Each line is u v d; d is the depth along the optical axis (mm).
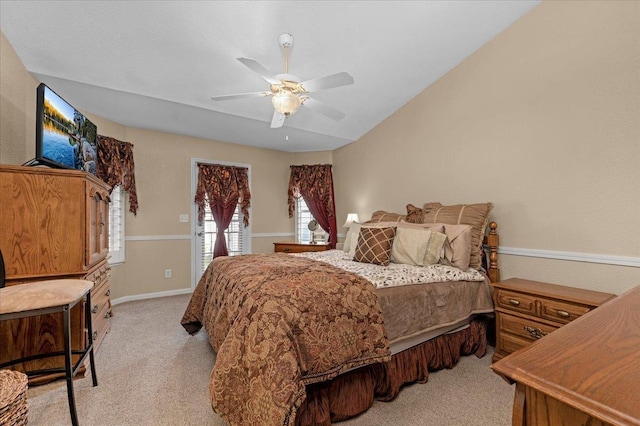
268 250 5406
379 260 2566
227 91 3258
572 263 2289
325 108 2633
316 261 2379
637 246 1974
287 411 1259
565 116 2332
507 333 2275
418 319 2057
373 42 2797
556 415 501
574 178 2281
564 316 1945
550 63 2422
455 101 3215
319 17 2465
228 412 1415
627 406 432
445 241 2652
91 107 3416
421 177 3650
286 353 1370
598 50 2152
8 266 1931
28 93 2641
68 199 2109
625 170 2027
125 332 2990
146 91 3104
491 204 2762
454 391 1968
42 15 2209
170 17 2350
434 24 2629
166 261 4441
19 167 1974
